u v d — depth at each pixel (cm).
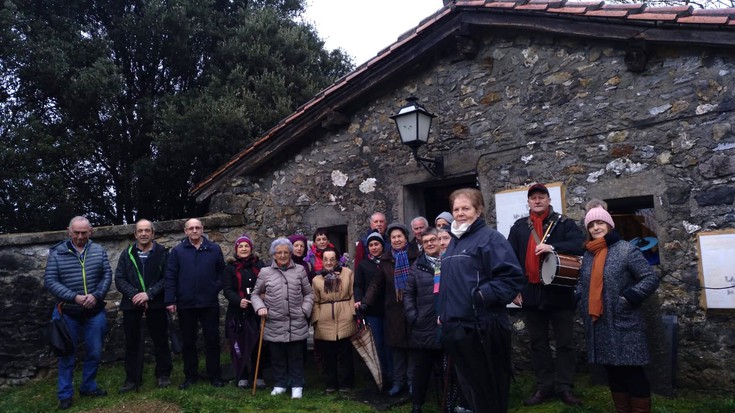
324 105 657
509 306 532
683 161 453
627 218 525
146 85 1340
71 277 487
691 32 432
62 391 486
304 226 686
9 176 983
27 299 652
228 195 734
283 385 488
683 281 447
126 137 1270
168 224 706
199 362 618
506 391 303
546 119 523
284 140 689
